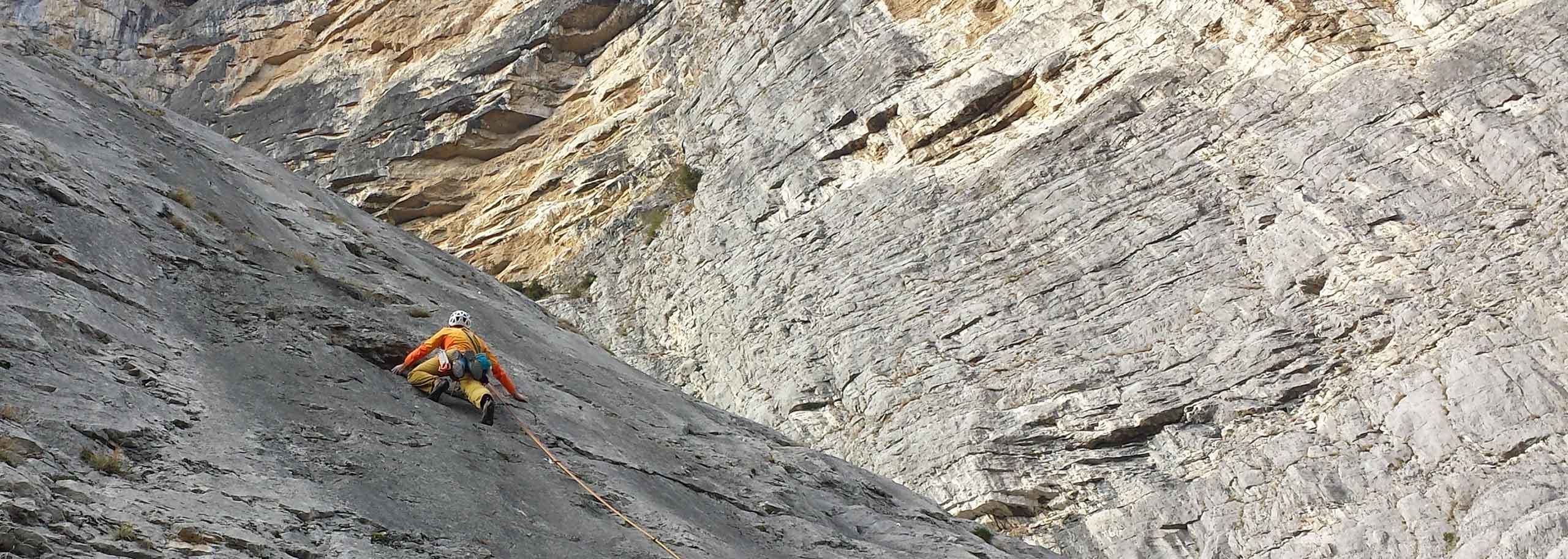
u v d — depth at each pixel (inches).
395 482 271.0
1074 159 1024.9
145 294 322.7
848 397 938.1
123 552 195.8
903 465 854.5
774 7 1417.3
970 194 1061.8
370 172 1578.5
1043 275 946.1
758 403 986.1
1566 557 619.8
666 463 386.0
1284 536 714.8
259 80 1819.6
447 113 1581.0
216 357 307.3
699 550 303.9
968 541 425.4
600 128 1498.5
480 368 345.7
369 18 1750.7
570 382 434.0
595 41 1612.9
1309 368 789.2
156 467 232.5
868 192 1136.8
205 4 1935.3
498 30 1631.4
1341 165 884.6
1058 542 777.6
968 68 1164.5
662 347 1154.7
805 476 454.6
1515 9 914.1
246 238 415.2
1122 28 1091.9
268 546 218.4
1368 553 682.8
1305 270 842.8
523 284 1370.6
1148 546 747.4
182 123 584.4
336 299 394.6
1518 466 677.9
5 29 555.2
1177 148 978.7
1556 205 786.2
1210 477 761.0
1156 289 888.9
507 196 1512.1
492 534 264.2
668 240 1280.8
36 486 199.6
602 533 290.4
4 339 249.3
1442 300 775.1
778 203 1202.0
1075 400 837.2
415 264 533.3
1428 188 840.3
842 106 1224.8
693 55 1487.5
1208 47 1035.3
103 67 1892.2
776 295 1083.9
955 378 896.9
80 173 372.5
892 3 1295.5
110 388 254.8
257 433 269.6
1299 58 975.0
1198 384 813.2
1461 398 719.1
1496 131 838.5
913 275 1011.3
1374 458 723.4
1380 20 971.9
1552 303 731.4
